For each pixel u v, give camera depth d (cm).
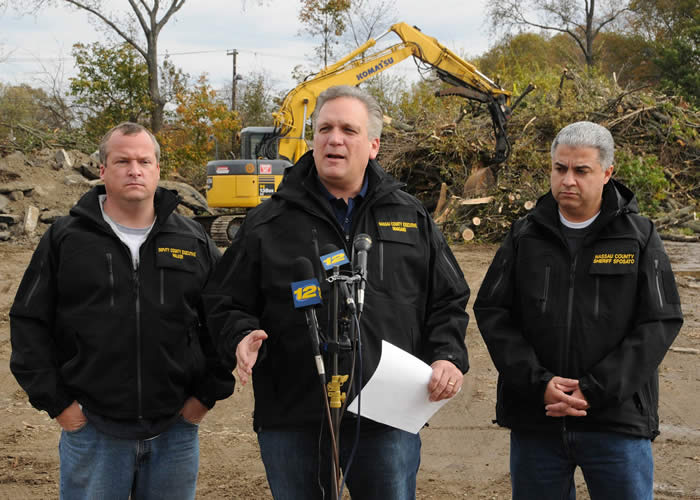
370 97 250
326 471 237
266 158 1445
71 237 257
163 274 261
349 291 212
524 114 1625
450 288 257
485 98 1421
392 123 1700
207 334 273
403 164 1602
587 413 245
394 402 226
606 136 248
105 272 255
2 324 780
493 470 433
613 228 252
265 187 1400
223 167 1398
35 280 257
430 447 470
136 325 255
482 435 488
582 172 247
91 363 252
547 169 1502
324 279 235
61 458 260
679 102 1797
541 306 254
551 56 3916
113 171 256
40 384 249
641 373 236
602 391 235
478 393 567
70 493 255
